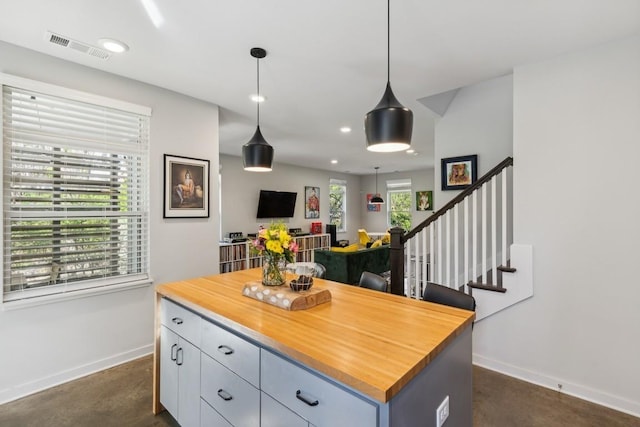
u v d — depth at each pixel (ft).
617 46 7.06
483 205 8.91
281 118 13.07
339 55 7.77
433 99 10.81
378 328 4.47
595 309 7.29
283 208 25.88
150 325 9.53
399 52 7.62
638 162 6.81
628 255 6.91
